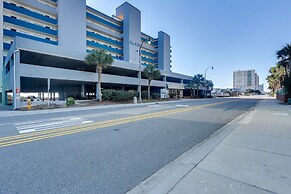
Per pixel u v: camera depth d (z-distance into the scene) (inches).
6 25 1304.1
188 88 2423.7
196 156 171.8
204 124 366.9
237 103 1073.5
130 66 1455.5
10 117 502.3
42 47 906.7
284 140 220.5
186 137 261.9
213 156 167.9
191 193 107.0
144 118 450.0
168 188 115.3
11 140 244.5
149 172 146.2
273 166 142.6
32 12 1433.3
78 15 1675.7
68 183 128.7
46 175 140.9
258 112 526.9
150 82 1691.7
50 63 1189.1
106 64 1106.7
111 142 234.4
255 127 304.0
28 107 732.0
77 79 1080.8
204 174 131.6
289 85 949.8
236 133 260.4
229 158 161.9
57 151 198.2
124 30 2252.7
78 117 477.4
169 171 144.3
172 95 1962.4
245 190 108.2
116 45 2215.8
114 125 354.9
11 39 1315.2
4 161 169.6
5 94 1178.0
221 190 108.9
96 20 1999.3
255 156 165.8
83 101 1053.2
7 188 121.8
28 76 848.9
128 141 239.5
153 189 117.2
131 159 175.0
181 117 469.1
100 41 2063.2
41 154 188.7
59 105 860.6
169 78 2213.3
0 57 1238.9
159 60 2898.6
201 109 691.4
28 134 281.0
